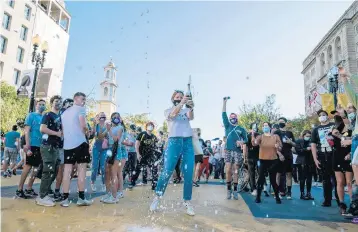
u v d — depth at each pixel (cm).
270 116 2806
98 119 545
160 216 318
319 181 823
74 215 307
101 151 553
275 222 313
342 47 3478
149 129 650
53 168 381
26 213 309
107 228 254
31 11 3312
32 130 438
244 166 668
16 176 815
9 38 3011
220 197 523
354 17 3353
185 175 356
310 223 313
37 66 834
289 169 548
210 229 267
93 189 554
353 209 360
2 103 2266
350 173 371
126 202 417
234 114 543
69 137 375
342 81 356
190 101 381
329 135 395
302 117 2838
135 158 737
